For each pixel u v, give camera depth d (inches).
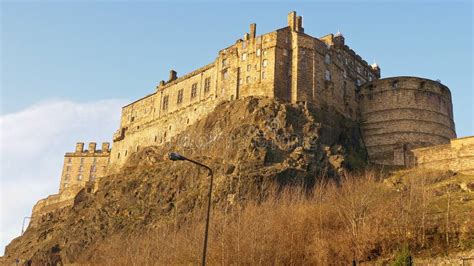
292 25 4936.0
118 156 6328.7
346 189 3582.7
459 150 4330.7
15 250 5954.7
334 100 4921.3
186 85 5610.2
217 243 3235.7
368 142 5093.5
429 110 5083.7
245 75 4904.0
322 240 3019.2
